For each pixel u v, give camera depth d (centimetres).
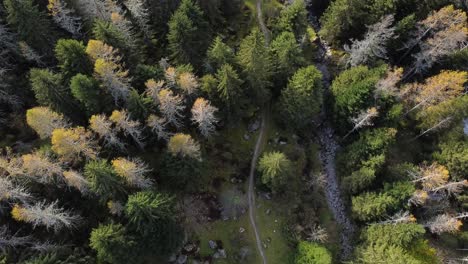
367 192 5638
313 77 5378
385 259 4878
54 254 4012
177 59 5519
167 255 4741
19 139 5191
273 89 6272
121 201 4288
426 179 5462
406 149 6544
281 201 5806
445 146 6025
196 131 5794
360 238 5553
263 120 6400
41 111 4238
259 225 5644
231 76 5084
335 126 6556
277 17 6881
